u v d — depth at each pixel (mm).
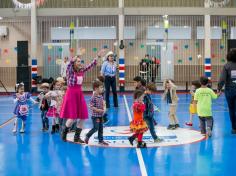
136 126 7426
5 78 22281
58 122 9188
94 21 21438
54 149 7395
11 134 9023
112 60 13492
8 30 21969
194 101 9453
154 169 5977
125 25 21484
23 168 6090
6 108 14062
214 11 19875
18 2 20250
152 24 21500
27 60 18750
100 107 7707
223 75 8789
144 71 20125
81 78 7785
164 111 12836
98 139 8031
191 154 6961
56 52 21250
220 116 11828
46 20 21328
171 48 21484
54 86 9141
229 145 7695
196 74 21641
